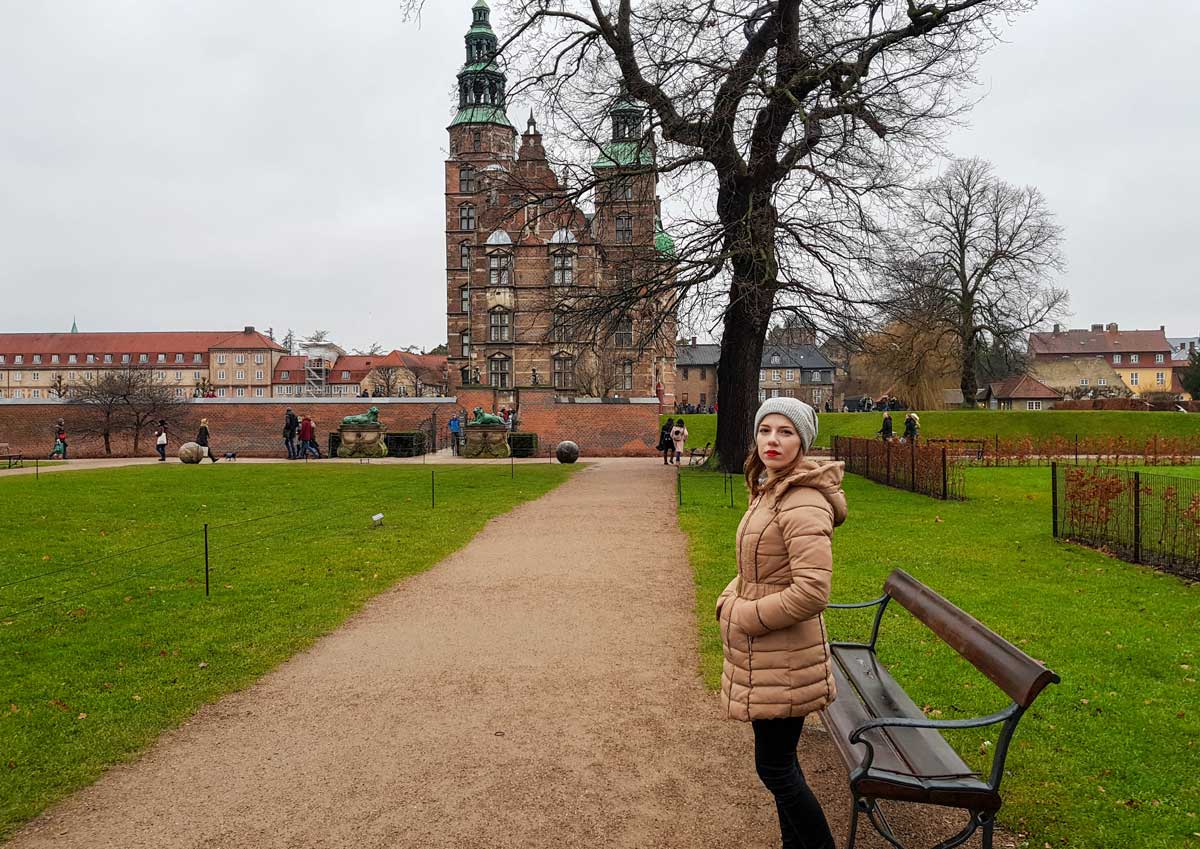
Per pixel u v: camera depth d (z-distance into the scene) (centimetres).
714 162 2188
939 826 420
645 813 439
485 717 577
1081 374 8450
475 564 1126
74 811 445
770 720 347
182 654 723
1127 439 3644
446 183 5438
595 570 1080
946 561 1101
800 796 350
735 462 2514
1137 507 1106
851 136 1975
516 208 2286
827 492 347
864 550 1181
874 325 2358
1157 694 598
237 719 577
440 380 11206
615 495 1953
